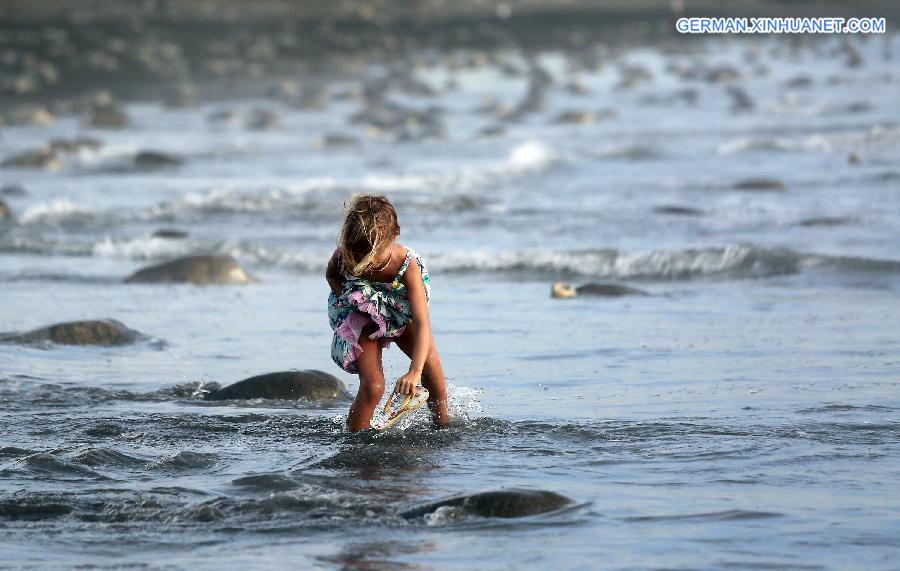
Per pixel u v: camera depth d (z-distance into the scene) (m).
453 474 24.78
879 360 36.62
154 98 175.62
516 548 20.00
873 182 87.62
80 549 20.31
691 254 58.22
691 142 119.12
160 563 19.52
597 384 34.25
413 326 29.00
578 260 58.78
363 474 24.88
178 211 81.62
